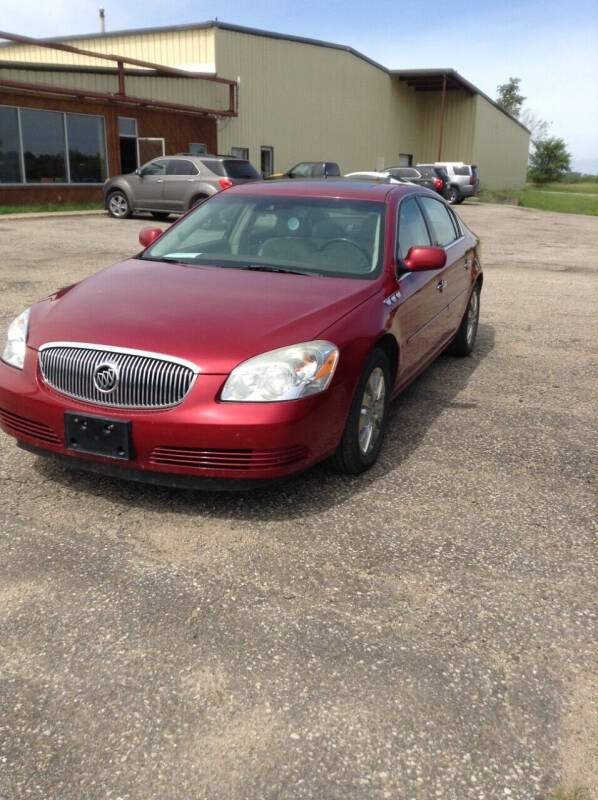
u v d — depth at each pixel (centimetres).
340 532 326
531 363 635
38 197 2005
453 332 580
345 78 3372
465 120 4231
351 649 249
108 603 270
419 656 246
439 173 3139
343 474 384
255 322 336
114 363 319
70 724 214
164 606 269
